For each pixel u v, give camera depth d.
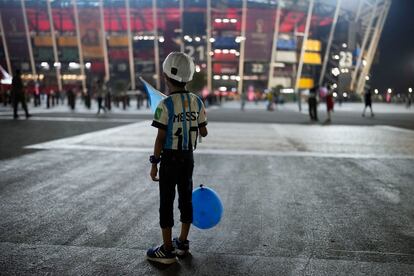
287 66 95.00
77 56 93.56
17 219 4.86
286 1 87.56
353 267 3.61
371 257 3.84
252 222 4.88
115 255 3.82
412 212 5.37
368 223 4.88
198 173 7.77
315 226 4.75
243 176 7.56
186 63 3.56
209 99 52.94
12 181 6.86
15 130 14.67
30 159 8.95
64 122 18.66
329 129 17.53
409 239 4.34
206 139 13.23
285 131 16.33
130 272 3.46
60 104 44.97
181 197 3.74
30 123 17.66
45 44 93.06
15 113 20.12
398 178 7.57
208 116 27.08
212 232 4.51
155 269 3.53
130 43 92.12
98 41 92.44
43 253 3.84
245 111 36.06
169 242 3.66
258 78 93.31
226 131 16.06
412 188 6.78
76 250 3.93
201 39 88.56
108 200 5.79
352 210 5.44
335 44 95.94
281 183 7.04
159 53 92.12
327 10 92.81
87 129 15.59
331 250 4.00
